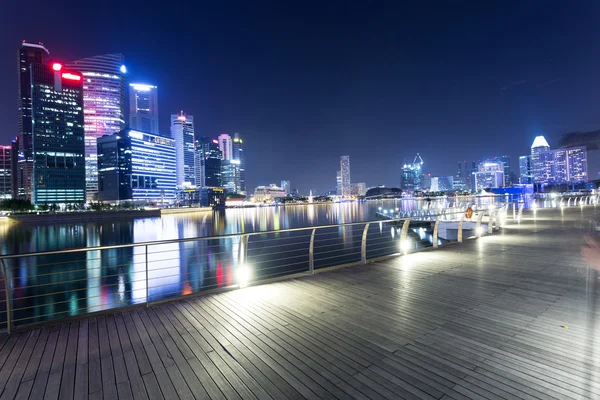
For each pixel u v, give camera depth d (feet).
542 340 14.34
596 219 72.79
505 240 45.06
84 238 264.11
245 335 15.53
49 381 11.88
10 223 363.97
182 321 17.39
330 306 19.48
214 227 328.90
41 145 530.68
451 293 21.67
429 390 10.84
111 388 11.41
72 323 17.25
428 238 147.23
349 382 11.43
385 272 27.89
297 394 10.81
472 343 14.21
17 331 16.25
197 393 11.02
